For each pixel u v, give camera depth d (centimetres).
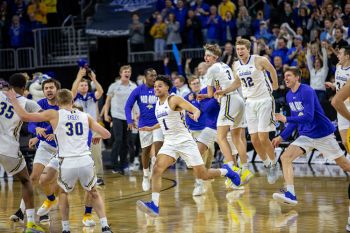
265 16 2503
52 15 2909
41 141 1239
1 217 1268
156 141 1512
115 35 2662
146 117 1535
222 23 2442
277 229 1053
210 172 1241
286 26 2244
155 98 1527
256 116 1420
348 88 911
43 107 1248
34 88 1978
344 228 1048
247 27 2411
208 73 1460
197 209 1272
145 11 2658
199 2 2578
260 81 1398
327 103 2025
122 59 2755
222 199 1384
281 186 1554
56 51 2870
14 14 2878
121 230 1094
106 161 2316
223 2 2508
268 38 2302
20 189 1702
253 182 1639
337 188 1498
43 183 1180
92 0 2927
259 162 2108
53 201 1205
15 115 1106
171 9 2570
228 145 1468
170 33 2514
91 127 1053
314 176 1730
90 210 1151
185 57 2459
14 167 1106
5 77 2706
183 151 1169
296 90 1213
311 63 2103
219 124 1468
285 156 1226
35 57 2808
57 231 1112
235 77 1423
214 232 1046
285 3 2366
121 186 1675
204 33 2505
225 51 2145
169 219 1177
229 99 1455
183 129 1173
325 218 1137
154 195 1141
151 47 2609
